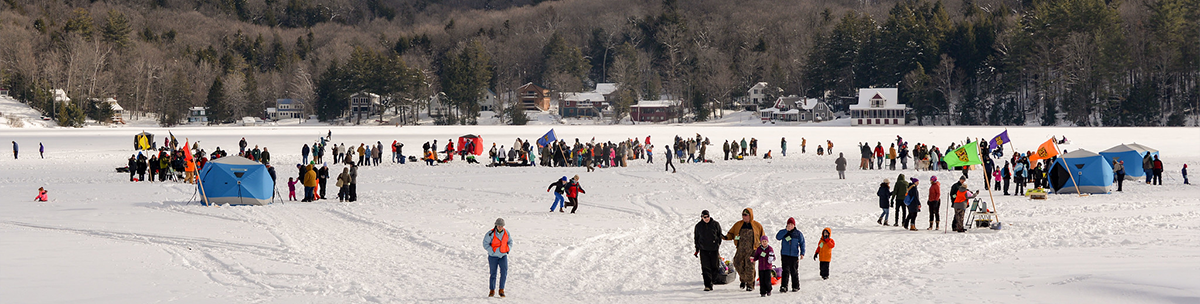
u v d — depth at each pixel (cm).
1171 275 1043
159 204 2323
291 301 1047
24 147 5716
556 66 17188
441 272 1267
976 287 1065
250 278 1198
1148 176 2920
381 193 2684
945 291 1049
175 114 13412
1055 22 11638
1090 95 10881
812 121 13262
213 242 1575
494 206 2262
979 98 12112
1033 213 2025
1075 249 1389
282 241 1597
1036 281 1080
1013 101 11844
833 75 13888
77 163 4475
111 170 3959
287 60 18138
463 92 13938
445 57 16800
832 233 1709
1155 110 10312
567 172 3747
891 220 1936
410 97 13862
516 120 13625
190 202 2380
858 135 7119
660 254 1447
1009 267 1218
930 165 3834
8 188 2878
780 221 1897
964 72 12756
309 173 2416
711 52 16538
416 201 2411
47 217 1975
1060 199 2414
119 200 2448
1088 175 2583
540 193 2675
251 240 1606
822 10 19638
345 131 7881
